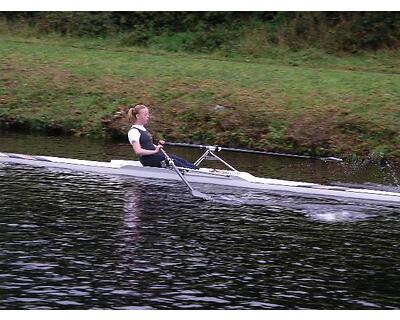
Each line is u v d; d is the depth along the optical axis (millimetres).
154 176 14156
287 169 16984
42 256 9383
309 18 28828
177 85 23094
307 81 23125
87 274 8852
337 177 16125
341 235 10945
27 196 12406
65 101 22656
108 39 30031
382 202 13094
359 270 9422
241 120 20672
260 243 10383
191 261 9484
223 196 13039
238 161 18000
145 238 10344
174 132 20750
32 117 21828
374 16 28031
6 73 24312
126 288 8492
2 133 20703
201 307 8086
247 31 29250
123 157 17594
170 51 28953
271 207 12430
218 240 10430
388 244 10562
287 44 28344
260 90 22375
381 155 18703
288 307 8180
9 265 8984
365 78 23406
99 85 23422
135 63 25547
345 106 20797
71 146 18938
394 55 27016
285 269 9367
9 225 10633
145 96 22500
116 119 21422
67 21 30797
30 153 17516
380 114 20250
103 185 13477
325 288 8766
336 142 19375
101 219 11195
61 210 11602
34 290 8297
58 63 25328
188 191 13273
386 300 8453
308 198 13188
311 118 20344
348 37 27938
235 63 26000
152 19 30391
